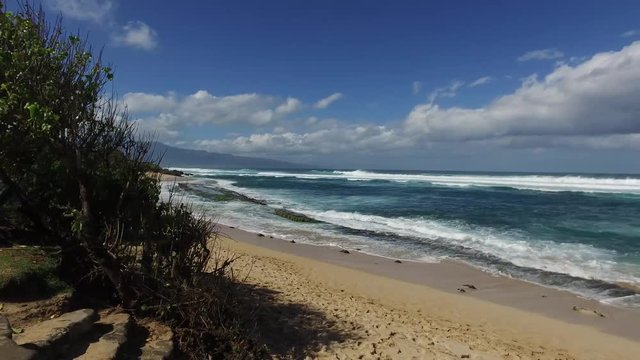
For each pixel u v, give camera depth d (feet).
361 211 95.45
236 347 20.40
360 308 31.63
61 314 18.70
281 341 23.85
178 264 21.08
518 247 58.13
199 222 23.48
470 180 220.43
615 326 32.30
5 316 17.02
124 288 20.62
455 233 68.03
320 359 22.67
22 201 21.44
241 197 117.39
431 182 215.31
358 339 25.63
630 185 167.32
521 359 25.53
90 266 22.04
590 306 36.37
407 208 101.19
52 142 19.86
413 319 30.86
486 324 31.86
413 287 39.93
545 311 35.12
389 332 27.30
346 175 329.93
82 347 16.87
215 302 21.07
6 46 18.86
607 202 113.19
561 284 42.24
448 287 40.70
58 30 20.49
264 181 226.79
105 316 19.79
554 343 29.14
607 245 59.47
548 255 53.78
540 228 72.90
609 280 43.52
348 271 44.29
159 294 20.35
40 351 15.15
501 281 43.06
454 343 26.76
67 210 21.15
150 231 21.68
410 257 52.31
